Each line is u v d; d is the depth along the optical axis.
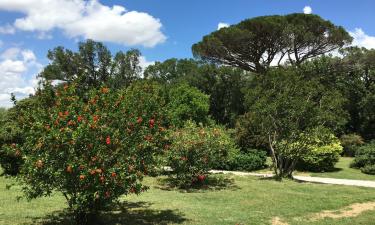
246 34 33.12
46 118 7.43
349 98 36.66
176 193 13.04
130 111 8.20
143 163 8.09
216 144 14.46
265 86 17.11
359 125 37.06
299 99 16.17
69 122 7.20
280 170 17.34
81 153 7.17
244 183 15.37
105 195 7.32
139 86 9.69
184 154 14.01
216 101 47.00
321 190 13.83
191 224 8.64
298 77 16.73
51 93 8.03
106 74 45.78
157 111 9.06
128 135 7.93
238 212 9.97
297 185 15.02
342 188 14.45
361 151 21.89
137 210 10.04
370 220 9.38
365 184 16.31
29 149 7.39
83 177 6.82
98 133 7.30
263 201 11.56
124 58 46.88
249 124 22.28
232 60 36.66
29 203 10.66
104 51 46.66
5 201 10.92
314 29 34.47
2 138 14.94
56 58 46.53
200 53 36.53
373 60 36.06
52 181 7.34
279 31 33.62
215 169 21.38
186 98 27.03
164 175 16.55
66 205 10.43
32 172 7.12
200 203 11.20
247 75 46.03
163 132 8.99
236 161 21.02
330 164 20.91
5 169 15.71
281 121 16.53
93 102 7.82
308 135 16.45
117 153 7.46
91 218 8.24
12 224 8.33
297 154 17.09
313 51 35.94
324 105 16.23
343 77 37.59
